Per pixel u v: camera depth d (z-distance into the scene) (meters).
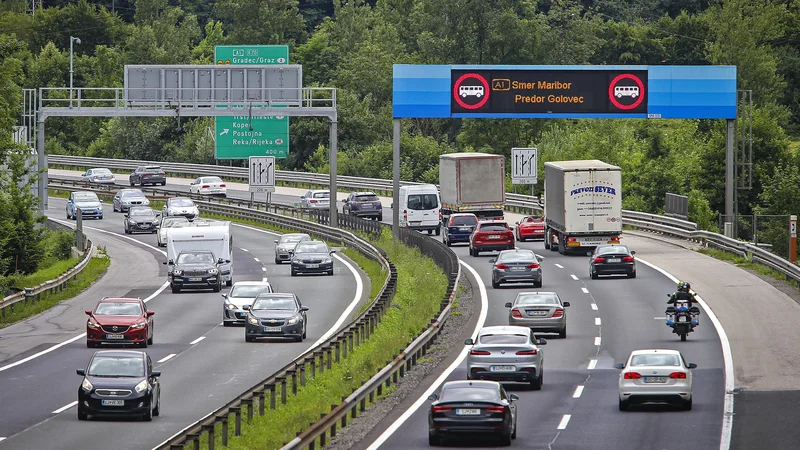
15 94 177.12
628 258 154.00
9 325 132.62
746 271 160.50
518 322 113.50
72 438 71.94
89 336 113.75
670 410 80.50
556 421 75.94
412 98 184.00
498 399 66.06
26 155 174.00
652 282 152.25
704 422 75.19
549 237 191.25
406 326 121.31
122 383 78.00
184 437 59.41
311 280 170.12
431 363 102.69
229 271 167.00
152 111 196.12
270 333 116.25
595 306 134.50
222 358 106.81
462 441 68.69
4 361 106.62
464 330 121.50
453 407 65.75
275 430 73.56
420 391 88.88
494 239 184.75
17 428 75.56
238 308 129.00
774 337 114.19
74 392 90.12
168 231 167.25
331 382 92.25
